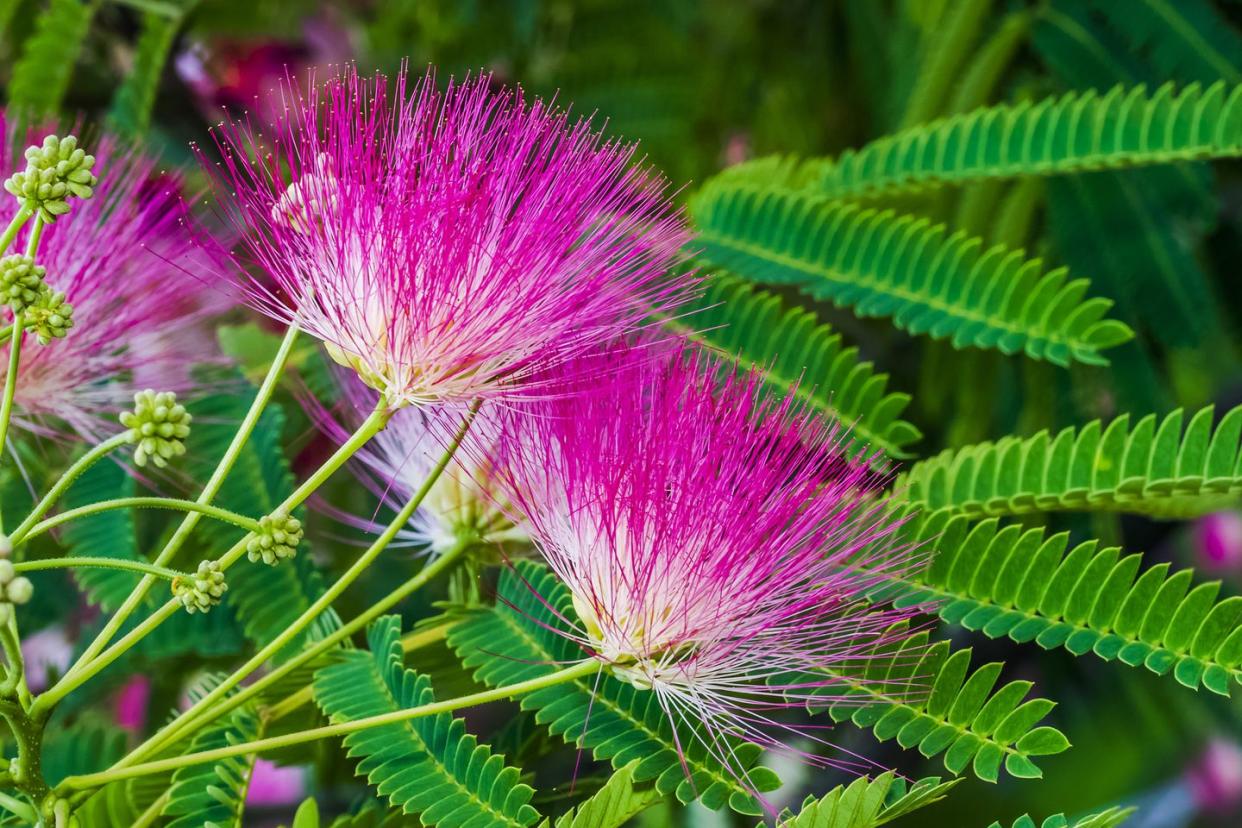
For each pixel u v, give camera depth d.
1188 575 0.38
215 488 0.38
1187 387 0.47
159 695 0.46
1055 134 0.43
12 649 0.37
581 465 0.39
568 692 0.39
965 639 0.46
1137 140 0.43
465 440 0.40
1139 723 0.47
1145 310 0.44
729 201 0.44
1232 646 0.38
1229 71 0.44
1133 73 0.45
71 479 0.37
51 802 0.37
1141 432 0.40
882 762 0.45
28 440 0.43
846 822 0.37
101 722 0.44
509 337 0.39
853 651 0.39
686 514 0.38
